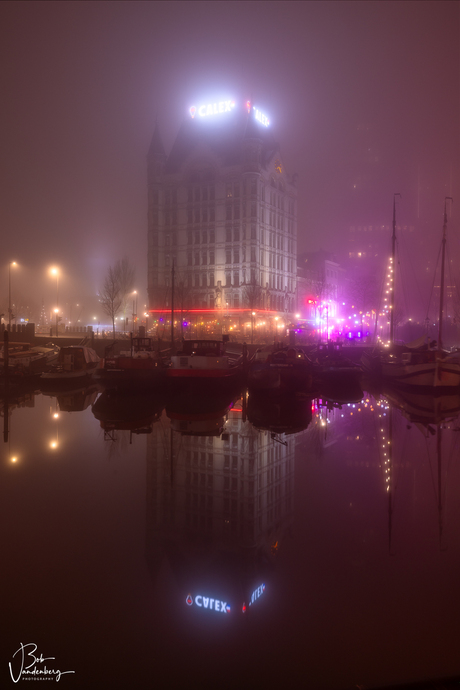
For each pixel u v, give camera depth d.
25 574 8.75
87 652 6.59
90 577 8.63
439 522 11.39
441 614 7.57
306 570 9.00
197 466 15.96
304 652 6.68
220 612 7.55
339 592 8.23
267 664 6.38
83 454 17.38
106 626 7.18
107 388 32.28
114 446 18.55
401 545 10.05
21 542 10.13
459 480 14.59
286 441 19.55
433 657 6.54
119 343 60.41
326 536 10.60
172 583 8.47
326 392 37.72
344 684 6.00
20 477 14.67
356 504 12.62
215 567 9.10
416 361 37.22
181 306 101.44
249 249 104.50
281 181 117.81
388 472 15.45
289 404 30.73
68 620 7.32
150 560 9.33
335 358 43.03
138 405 29.14
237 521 11.34
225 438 20.11
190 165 110.44
